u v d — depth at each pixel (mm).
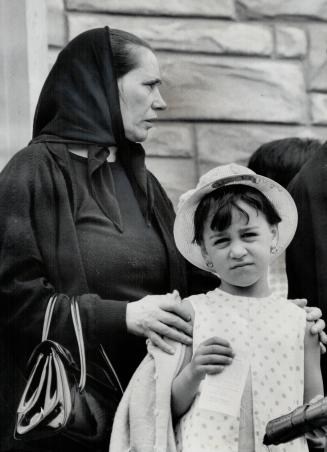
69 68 4746
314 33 6559
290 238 4496
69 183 4574
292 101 6484
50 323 4355
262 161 5480
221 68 6395
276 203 4430
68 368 4352
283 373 4211
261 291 4367
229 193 4316
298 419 3836
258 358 4211
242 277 4281
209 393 4137
